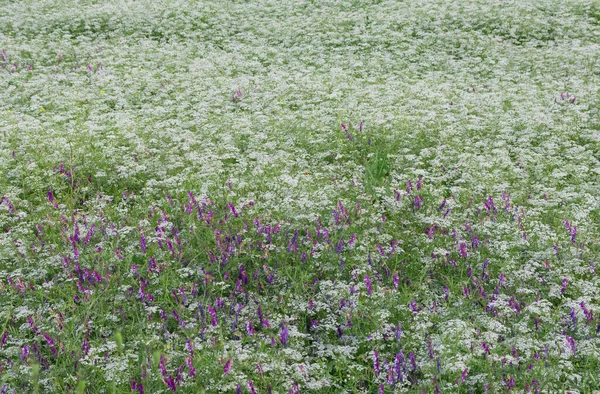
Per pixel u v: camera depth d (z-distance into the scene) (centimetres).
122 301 511
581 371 443
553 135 862
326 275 557
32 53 1335
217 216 630
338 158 823
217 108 999
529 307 473
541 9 1650
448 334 448
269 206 645
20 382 421
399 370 423
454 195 704
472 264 574
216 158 797
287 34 1534
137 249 592
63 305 496
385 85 1084
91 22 1598
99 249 573
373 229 600
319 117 940
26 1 1816
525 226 631
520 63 1284
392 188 700
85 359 430
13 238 602
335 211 623
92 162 775
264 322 476
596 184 743
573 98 991
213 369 416
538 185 715
